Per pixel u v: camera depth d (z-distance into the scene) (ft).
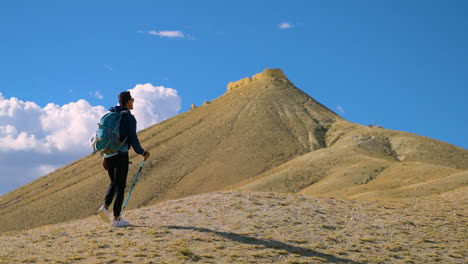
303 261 35.01
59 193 523.29
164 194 489.26
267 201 55.88
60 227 44.83
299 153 583.99
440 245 43.70
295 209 52.70
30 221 466.29
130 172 547.49
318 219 49.29
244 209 51.16
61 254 33.42
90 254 33.12
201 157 583.58
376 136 593.42
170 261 32.12
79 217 457.68
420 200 65.57
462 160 517.55
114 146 37.50
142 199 478.18
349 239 43.14
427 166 336.90
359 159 434.71
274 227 44.62
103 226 42.27
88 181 541.34
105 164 38.81
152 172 546.67
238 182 499.10
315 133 645.51
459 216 55.26
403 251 41.22
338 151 479.41
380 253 40.09
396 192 172.96
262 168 538.47
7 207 523.70
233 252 35.42
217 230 41.42
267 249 37.19
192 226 42.50
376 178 345.31
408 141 566.36
